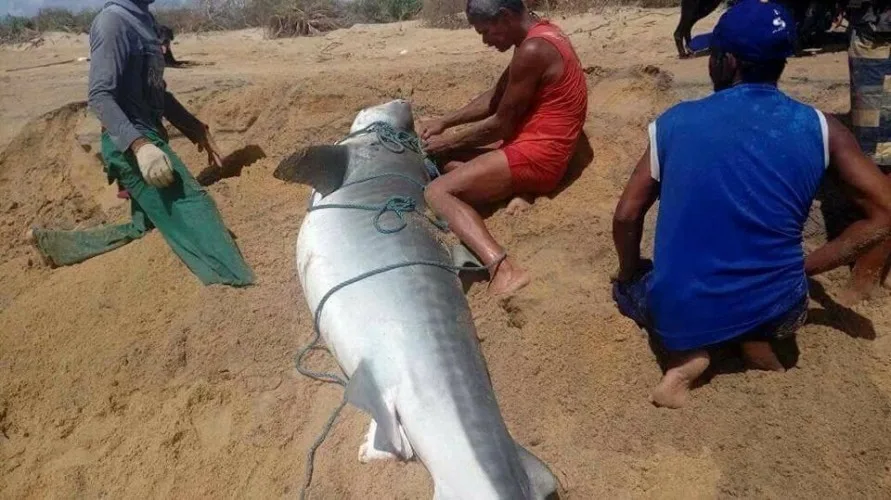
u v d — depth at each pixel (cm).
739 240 315
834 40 643
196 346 418
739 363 357
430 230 404
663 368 359
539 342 377
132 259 480
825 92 502
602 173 474
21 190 636
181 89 659
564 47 432
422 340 339
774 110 310
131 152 468
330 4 1322
